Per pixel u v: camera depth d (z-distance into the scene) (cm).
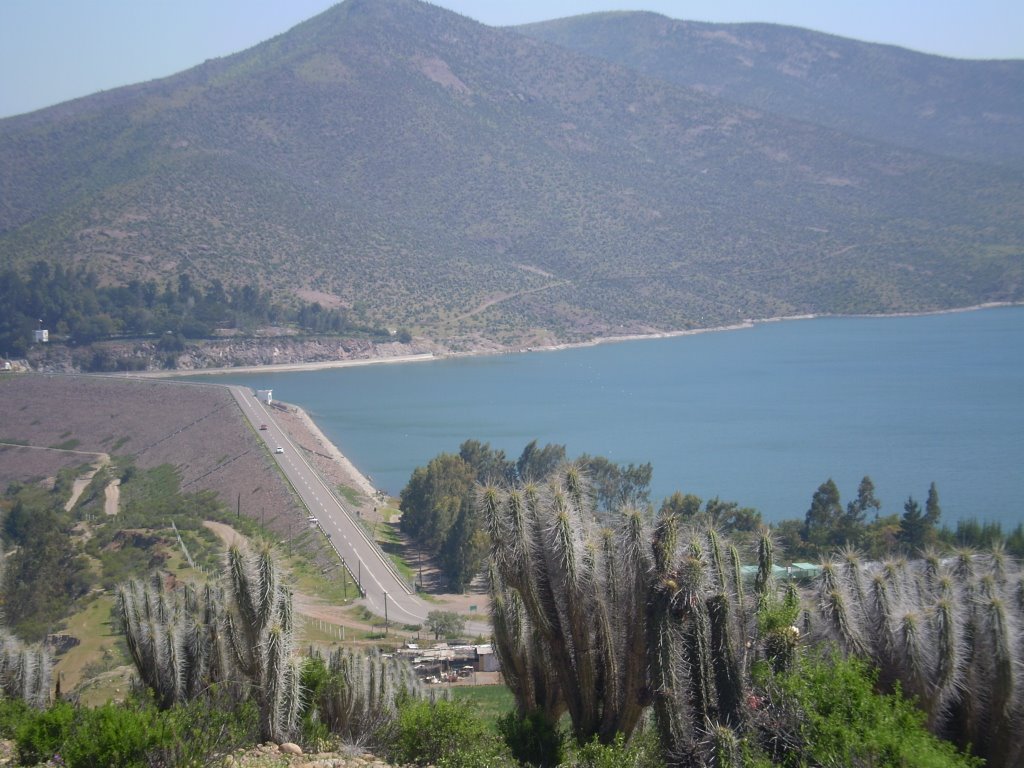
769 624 1825
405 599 6706
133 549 7631
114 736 1703
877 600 1828
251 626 1972
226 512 9488
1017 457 12444
